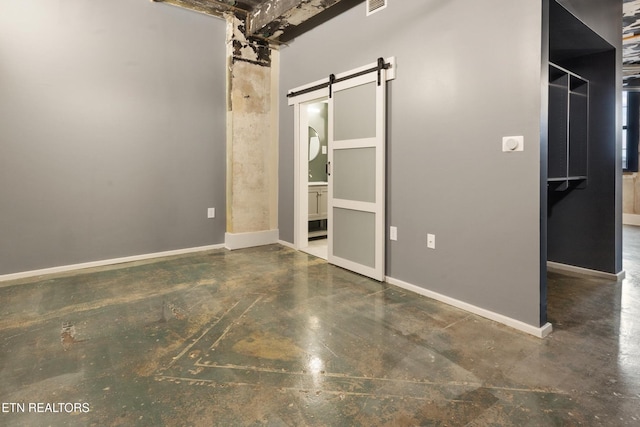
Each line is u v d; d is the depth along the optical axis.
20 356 2.04
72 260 3.73
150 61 4.06
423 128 2.96
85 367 1.93
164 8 4.12
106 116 3.82
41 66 3.44
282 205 4.95
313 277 3.53
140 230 4.13
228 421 1.53
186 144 4.39
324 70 4.03
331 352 2.10
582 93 3.53
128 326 2.43
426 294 3.01
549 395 1.70
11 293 3.03
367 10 3.41
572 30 2.92
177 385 1.78
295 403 1.64
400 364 1.97
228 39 4.53
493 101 2.46
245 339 2.26
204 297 2.97
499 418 1.54
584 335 2.30
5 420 1.52
